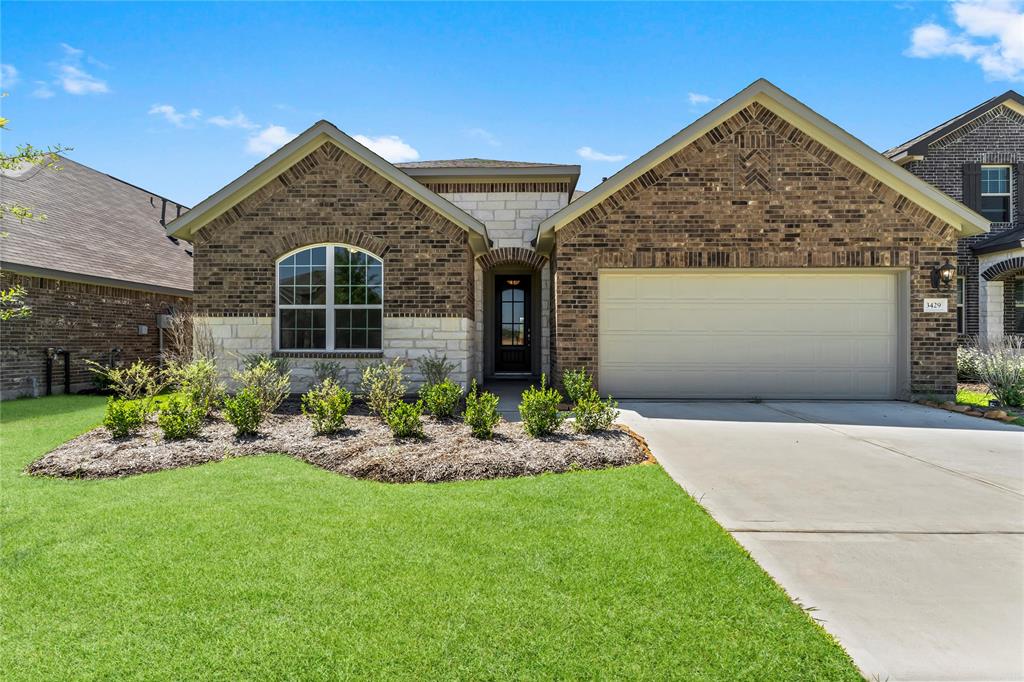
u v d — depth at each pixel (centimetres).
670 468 588
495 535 400
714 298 1081
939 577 340
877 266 1038
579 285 1054
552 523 423
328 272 1083
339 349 1084
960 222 1030
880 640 272
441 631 279
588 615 293
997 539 398
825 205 1037
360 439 683
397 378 944
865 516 443
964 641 272
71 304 1304
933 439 730
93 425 845
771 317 1079
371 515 443
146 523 427
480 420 683
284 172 1068
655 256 1046
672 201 1046
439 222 1067
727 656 258
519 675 245
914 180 1020
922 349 1041
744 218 1041
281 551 374
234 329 1067
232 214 1067
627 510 450
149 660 257
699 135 1041
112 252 1489
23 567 352
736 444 700
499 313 1511
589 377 1050
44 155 508
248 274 1067
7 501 482
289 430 751
